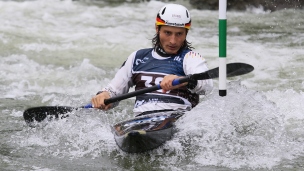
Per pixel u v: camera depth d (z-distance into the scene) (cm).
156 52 1931
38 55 3366
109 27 4206
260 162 1744
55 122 2103
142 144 1759
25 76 2944
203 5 4984
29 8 4872
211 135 1881
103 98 1928
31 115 2102
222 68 1789
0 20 4319
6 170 1709
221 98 2005
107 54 3434
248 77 2898
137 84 1948
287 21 4444
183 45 1923
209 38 3853
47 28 4106
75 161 1792
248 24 4344
